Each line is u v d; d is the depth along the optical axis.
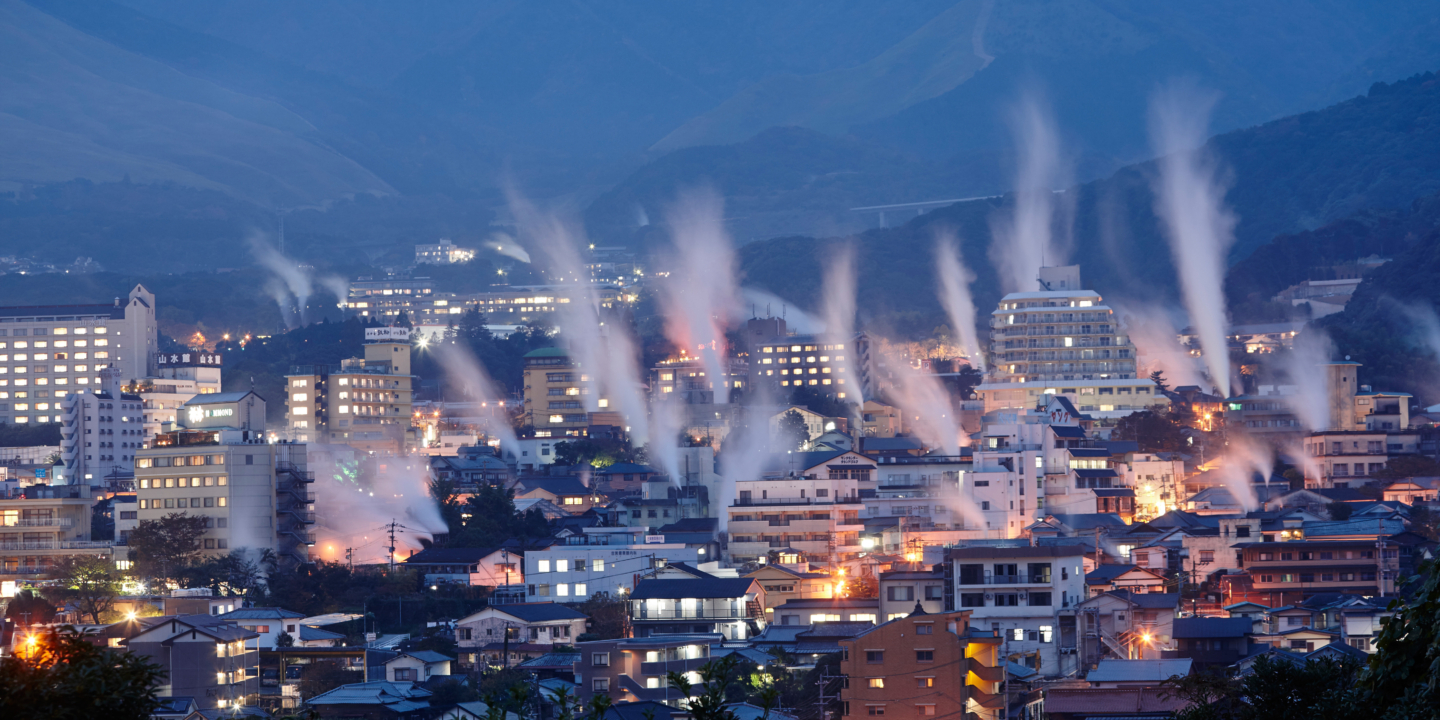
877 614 117.69
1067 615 108.00
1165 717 82.19
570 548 140.75
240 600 128.88
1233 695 50.47
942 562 121.56
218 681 102.06
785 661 104.12
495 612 123.00
